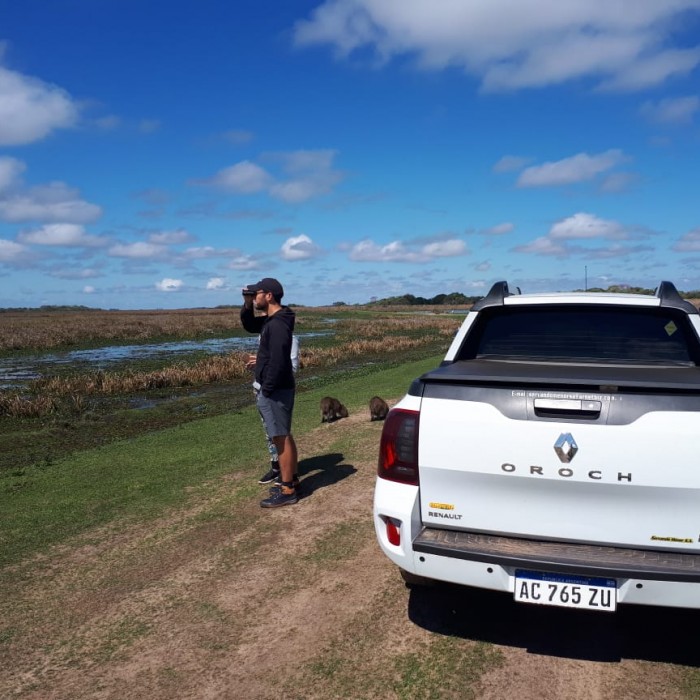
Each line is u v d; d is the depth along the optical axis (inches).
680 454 105.0
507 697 111.0
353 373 684.7
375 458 275.1
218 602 149.1
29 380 723.4
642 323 159.0
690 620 136.7
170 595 153.6
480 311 170.2
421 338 1259.8
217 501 223.1
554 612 141.6
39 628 140.1
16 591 158.4
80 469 276.5
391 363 788.6
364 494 225.1
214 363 714.8
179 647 130.5
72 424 433.4
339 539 184.5
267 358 211.2
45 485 252.2
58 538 193.3
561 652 125.2
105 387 600.7
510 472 113.7
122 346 1246.3
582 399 110.9
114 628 139.1
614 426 108.3
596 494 109.7
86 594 155.8
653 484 106.4
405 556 120.3
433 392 121.1
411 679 117.0
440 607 143.9
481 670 119.3
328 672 120.1
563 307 165.8
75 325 1891.0
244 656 126.6
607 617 138.8
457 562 114.6
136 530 198.1
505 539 116.0
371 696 112.6
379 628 135.3
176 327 1775.3
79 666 125.1
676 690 112.1
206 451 302.0
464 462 116.7
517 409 113.9
